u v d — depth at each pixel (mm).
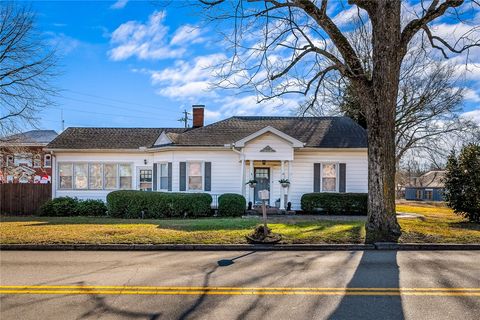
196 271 7141
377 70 10898
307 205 18734
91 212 19906
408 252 9203
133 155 21641
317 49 11906
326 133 20875
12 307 5086
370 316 4719
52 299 5426
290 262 7965
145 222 14562
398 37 10773
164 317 4699
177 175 19562
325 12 10633
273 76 12281
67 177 21594
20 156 28000
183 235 10742
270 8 11414
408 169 61812
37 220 15969
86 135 23125
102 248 9602
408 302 5258
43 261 8141
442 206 32344
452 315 4754
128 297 5508
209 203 17891
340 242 10023
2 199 21578
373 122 11008
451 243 9820
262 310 4941
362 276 6723
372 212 10836
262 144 18594
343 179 19797
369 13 11188
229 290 5852
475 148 15188
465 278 6566
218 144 19328
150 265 7699
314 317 4688
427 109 26359
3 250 9547
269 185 20000
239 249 9586
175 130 24266
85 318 4672
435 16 10734
